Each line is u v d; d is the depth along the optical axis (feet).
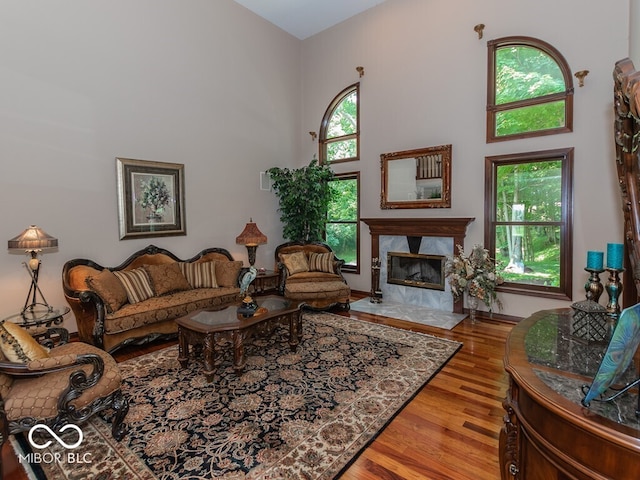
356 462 6.19
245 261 18.75
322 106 20.85
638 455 2.87
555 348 4.86
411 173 17.02
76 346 7.83
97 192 13.15
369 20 18.40
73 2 12.35
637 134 4.67
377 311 15.98
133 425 7.30
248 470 5.97
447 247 15.92
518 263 14.42
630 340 3.22
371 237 18.79
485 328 13.57
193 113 16.19
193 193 16.29
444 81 15.83
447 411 7.80
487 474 5.89
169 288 13.66
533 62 13.69
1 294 11.06
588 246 12.57
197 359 10.73
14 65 11.14
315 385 8.97
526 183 14.07
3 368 5.95
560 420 3.44
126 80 13.84
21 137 11.34
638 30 9.89
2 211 11.03
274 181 20.06
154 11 14.64
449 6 15.55
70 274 11.91
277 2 17.85
